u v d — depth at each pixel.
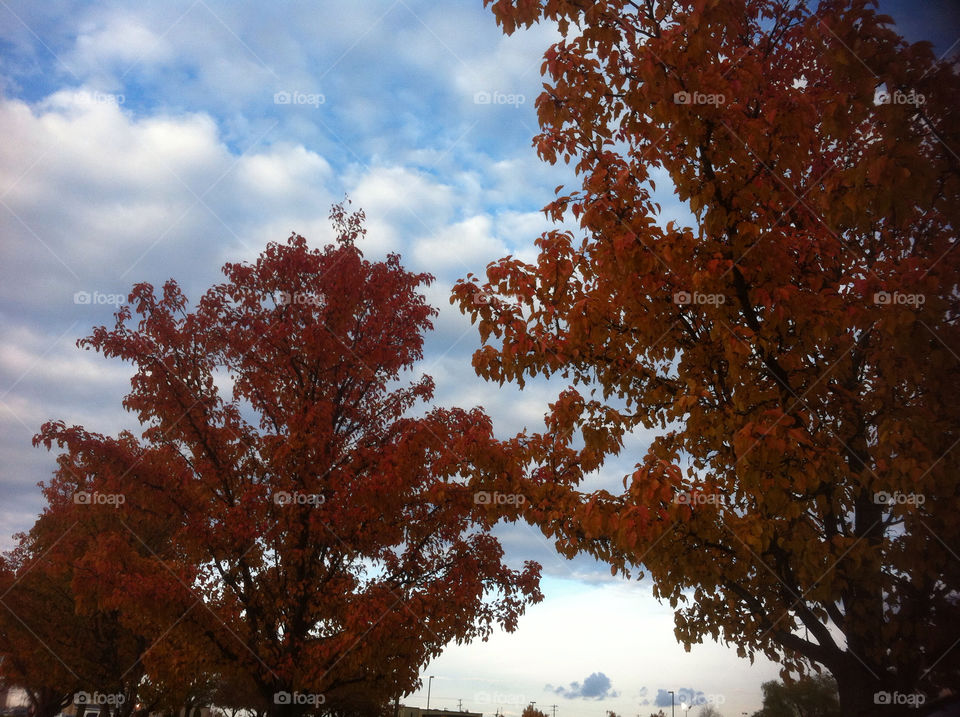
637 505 4.57
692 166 4.66
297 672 8.92
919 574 3.96
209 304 10.59
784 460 4.27
